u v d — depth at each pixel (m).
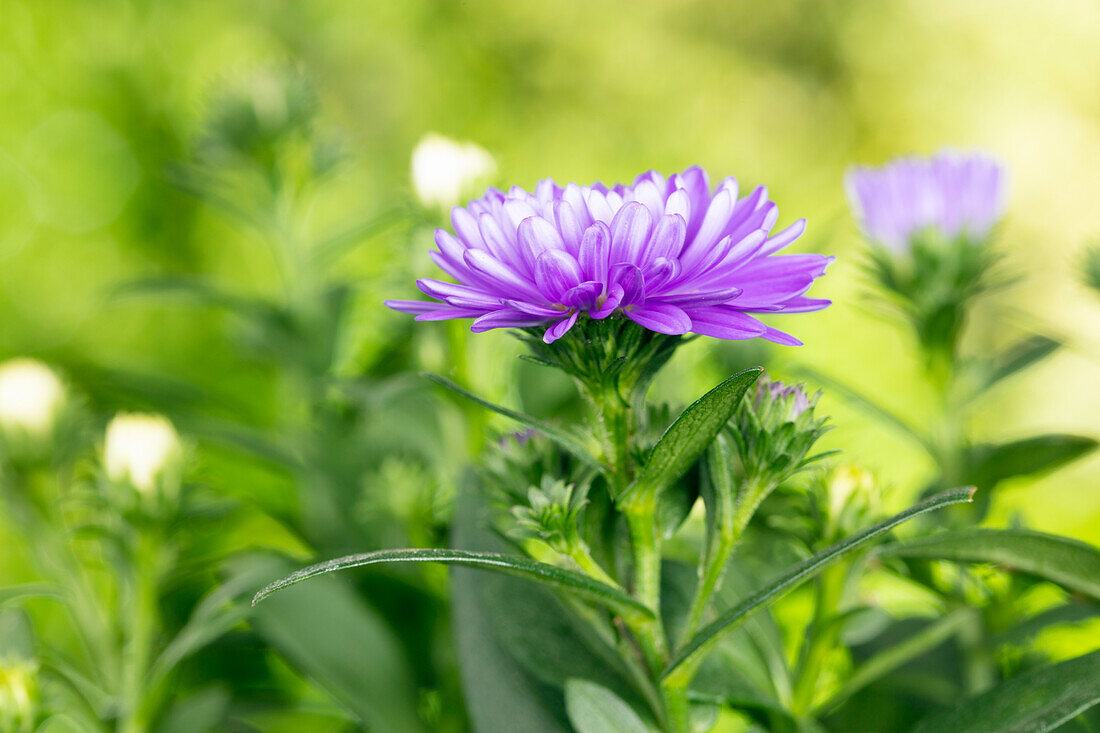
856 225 0.40
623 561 0.34
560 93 1.33
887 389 0.75
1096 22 1.31
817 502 0.35
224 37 1.10
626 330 0.33
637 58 1.36
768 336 0.31
